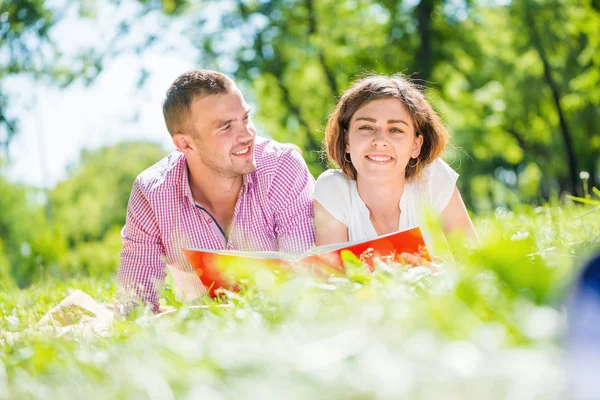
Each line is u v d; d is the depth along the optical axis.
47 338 2.28
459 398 1.01
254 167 3.94
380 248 2.95
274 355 1.31
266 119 19.17
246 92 17.84
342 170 4.06
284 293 1.96
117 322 2.43
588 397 0.90
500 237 1.66
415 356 1.17
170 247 4.07
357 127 3.82
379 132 3.76
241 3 16.86
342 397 1.08
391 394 1.05
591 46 16.98
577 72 17.30
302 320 1.64
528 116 19.00
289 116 18.73
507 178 24.67
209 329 1.87
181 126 3.89
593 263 0.96
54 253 19.97
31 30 15.16
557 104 18.11
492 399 1.00
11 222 36.53
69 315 3.72
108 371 1.52
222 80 3.92
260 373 1.25
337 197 3.99
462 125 19.47
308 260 2.94
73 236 46.47
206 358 1.41
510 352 1.14
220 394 1.22
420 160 3.96
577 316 0.94
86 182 49.22
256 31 16.94
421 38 16.98
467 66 17.94
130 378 1.40
